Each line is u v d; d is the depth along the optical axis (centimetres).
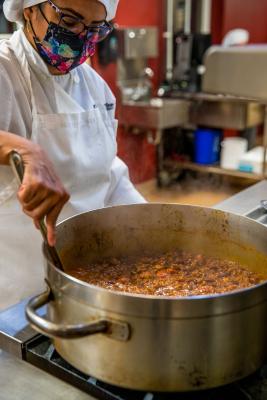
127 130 462
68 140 133
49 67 129
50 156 131
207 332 68
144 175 505
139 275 106
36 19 117
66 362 83
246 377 80
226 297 68
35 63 125
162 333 68
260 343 75
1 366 87
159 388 71
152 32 451
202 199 461
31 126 129
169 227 115
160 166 492
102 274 106
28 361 87
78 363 76
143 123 443
